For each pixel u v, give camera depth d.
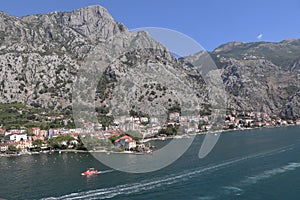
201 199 59.53
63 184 72.94
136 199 60.12
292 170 80.94
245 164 88.50
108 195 62.94
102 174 79.19
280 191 63.72
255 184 68.62
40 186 72.44
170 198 60.12
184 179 71.44
